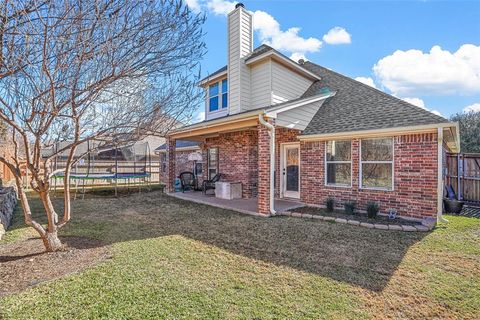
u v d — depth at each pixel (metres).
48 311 2.77
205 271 3.85
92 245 4.92
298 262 4.23
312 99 9.48
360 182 8.06
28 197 11.26
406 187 7.17
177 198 11.23
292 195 10.42
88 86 3.57
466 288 3.43
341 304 3.02
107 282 3.42
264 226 6.47
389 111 8.04
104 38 3.32
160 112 4.59
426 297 3.21
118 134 4.37
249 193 10.88
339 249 4.84
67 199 4.78
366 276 3.75
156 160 23.77
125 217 7.53
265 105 10.31
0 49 2.92
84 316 2.70
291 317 2.75
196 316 2.73
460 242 5.25
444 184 9.73
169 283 3.44
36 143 4.01
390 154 7.53
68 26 3.06
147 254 4.48
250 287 3.38
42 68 3.20
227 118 8.52
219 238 5.48
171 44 3.86
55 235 4.62
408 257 4.47
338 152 8.63
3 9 2.76
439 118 6.77
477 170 10.00
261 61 10.48
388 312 2.89
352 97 9.88
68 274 3.63
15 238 5.34
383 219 7.01
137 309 2.83
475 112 23.31
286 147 10.62
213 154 12.99
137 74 3.87
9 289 3.21
